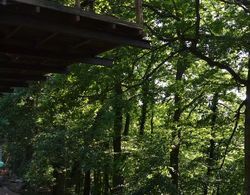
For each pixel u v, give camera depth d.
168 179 17.70
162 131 19.48
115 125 19.02
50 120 20.05
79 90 14.55
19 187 31.55
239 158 20.03
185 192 20.86
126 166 18.72
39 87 17.58
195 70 18.94
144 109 22.23
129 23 6.08
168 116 18.69
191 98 16.23
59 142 19.55
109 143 21.25
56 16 5.64
